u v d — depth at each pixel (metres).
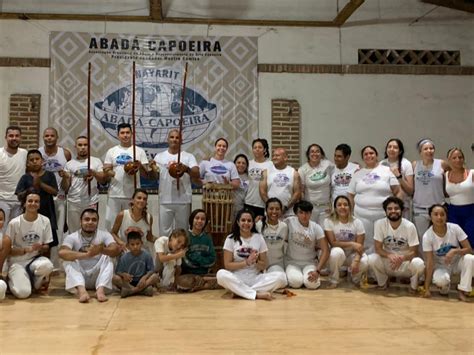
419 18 6.56
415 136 6.47
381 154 6.42
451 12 6.57
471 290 3.73
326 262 4.39
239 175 5.07
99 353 2.42
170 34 6.27
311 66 6.39
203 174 4.92
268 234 4.24
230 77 6.30
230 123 6.27
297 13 6.46
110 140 6.11
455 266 3.98
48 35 6.12
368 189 4.42
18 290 3.68
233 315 3.21
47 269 3.80
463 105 6.55
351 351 2.46
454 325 2.98
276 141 6.31
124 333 2.77
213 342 2.60
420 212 4.46
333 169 4.91
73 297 3.79
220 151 4.95
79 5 6.21
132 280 3.90
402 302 3.66
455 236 3.92
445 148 6.50
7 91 6.03
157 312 3.29
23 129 6.00
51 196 4.41
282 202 4.61
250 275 3.93
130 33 6.21
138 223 4.27
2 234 3.89
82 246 3.93
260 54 6.38
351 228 4.25
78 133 6.07
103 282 3.74
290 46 6.41
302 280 4.17
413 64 6.53
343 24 6.48
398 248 4.07
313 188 4.77
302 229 4.30
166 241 4.15
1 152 4.48
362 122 6.43
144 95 6.18
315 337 2.70
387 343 2.60
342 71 6.43
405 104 6.48
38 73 6.08
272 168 4.76
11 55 6.07
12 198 4.47
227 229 4.44
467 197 4.20
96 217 3.93
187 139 6.22
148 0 6.25
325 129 6.39
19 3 6.14
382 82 6.47
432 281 4.17
